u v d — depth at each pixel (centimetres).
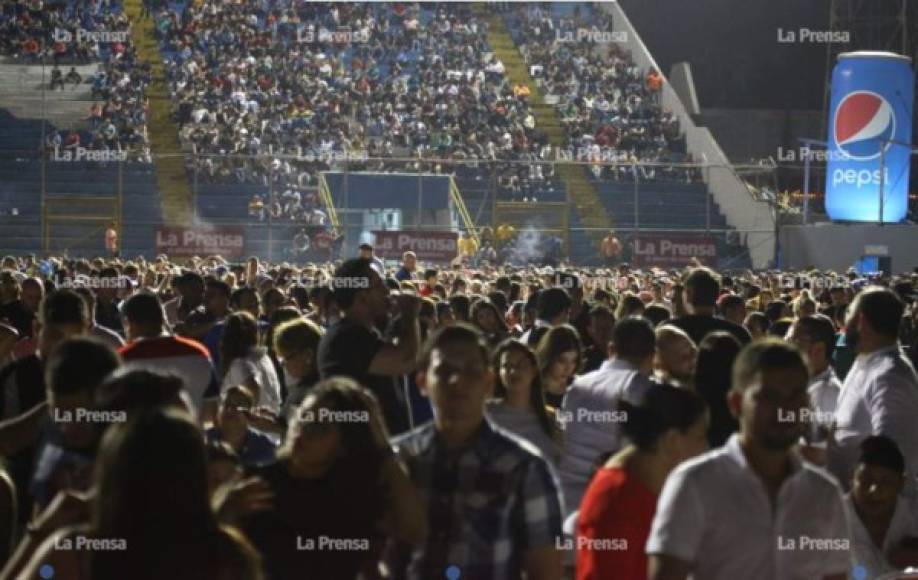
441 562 744
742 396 700
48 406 920
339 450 747
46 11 6156
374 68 6412
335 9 6656
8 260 2970
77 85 5922
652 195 5819
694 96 6956
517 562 750
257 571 570
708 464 687
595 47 6788
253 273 2958
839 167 5291
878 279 3272
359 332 1136
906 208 5431
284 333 1232
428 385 762
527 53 6688
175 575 546
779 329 1659
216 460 852
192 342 1163
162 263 3422
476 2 6919
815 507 695
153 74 6078
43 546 623
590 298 2564
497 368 1094
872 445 997
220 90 6006
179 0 6494
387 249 4531
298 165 5494
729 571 682
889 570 999
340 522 747
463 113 6169
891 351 1136
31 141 5659
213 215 5284
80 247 5050
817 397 1264
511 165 5675
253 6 6556
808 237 5256
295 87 6122
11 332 1412
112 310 2006
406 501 746
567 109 6331
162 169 5400
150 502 545
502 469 745
